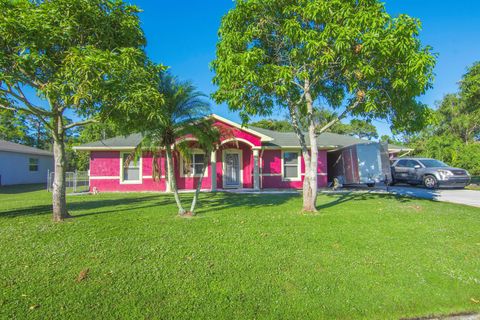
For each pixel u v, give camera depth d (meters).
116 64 5.50
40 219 7.33
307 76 7.12
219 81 8.32
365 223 6.86
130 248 5.00
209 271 4.13
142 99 5.86
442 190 14.01
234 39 7.70
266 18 7.91
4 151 23.09
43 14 5.64
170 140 7.80
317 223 6.87
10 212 8.57
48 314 3.07
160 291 3.57
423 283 3.86
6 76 5.48
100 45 6.77
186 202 10.74
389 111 8.47
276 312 3.20
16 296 3.40
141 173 16.33
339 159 16.98
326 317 3.14
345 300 3.45
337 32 6.30
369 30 6.46
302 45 7.35
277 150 17.34
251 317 3.10
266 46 8.63
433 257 4.71
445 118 30.81
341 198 11.52
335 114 9.98
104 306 3.23
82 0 6.07
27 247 5.04
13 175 24.08
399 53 6.36
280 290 3.65
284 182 17.22
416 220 7.14
